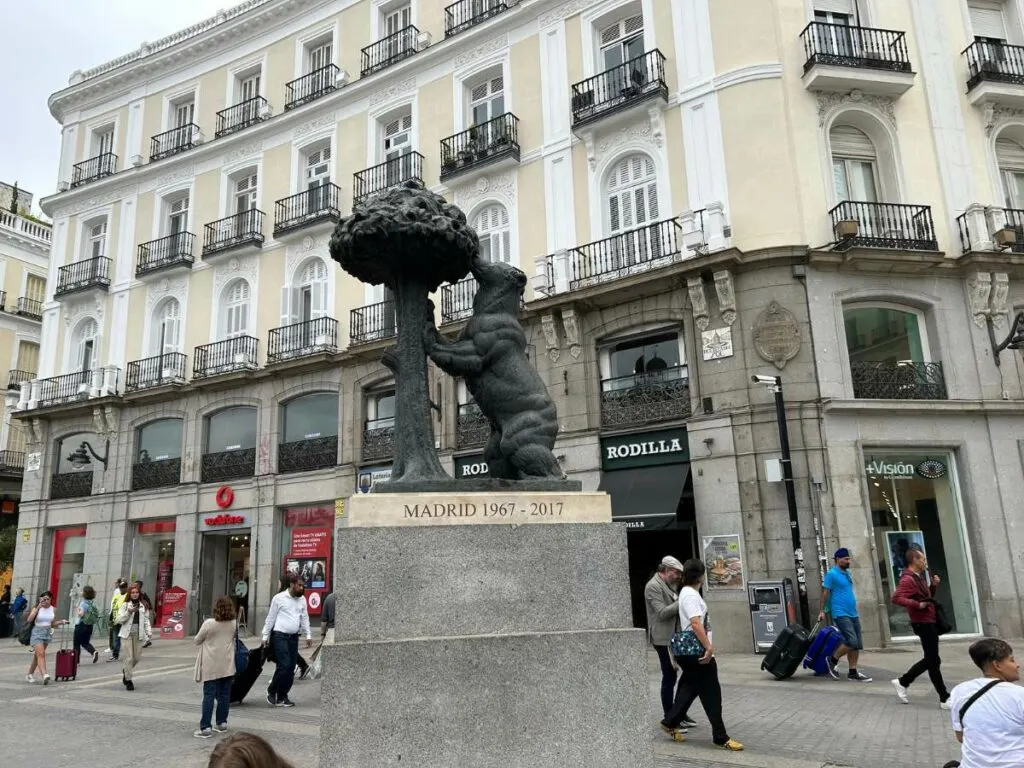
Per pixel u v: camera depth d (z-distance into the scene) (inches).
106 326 977.5
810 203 595.2
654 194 657.0
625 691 143.4
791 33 628.1
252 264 884.6
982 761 138.6
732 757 233.1
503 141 725.3
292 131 898.1
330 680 130.8
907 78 614.5
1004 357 580.7
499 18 760.3
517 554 148.2
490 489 157.6
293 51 927.7
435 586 142.7
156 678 479.8
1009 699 139.9
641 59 673.6
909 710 297.3
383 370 756.6
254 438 837.2
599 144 689.0
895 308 596.4
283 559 783.1
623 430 614.9
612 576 153.3
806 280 573.0
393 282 176.4
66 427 959.6
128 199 1002.7
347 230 167.9
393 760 130.2
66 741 285.6
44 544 936.9
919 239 589.9
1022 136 655.8
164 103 1015.0
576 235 686.5
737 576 538.6
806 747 243.6
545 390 176.9
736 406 565.0
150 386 892.0
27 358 1325.0
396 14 880.3
